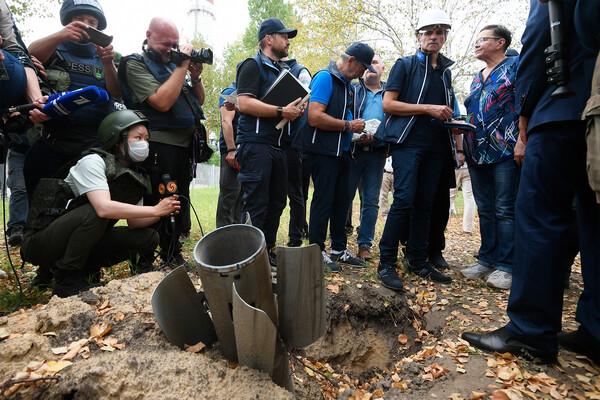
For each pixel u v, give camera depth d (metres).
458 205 11.24
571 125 2.04
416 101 3.44
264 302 1.87
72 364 1.83
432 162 3.56
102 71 3.42
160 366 1.79
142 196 3.09
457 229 7.14
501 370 2.19
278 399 1.68
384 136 3.51
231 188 4.60
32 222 2.77
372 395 2.26
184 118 3.21
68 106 2.58
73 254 2.74
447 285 3.68
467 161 3.95
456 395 2.07
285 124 3.29
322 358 2.94
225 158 4.54
